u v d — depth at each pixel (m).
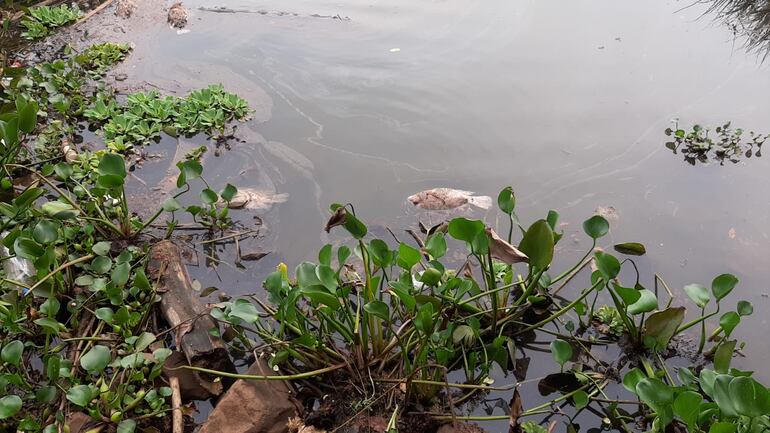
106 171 2.98
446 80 4.85
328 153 4.02
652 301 2.45
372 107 4.54
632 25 5.71
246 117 4.41
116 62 5.16
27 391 2.35
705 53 5.18
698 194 3.64
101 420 2.26
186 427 2.36
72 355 2.52
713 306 2.92
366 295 2.58
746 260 3.17
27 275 2.89
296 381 2.49
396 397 2.40
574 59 5.13
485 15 6.01
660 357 2.65
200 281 3.05
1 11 5.81
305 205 3.56
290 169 3.87
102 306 2.77
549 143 4.11
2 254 2.92
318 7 6.29
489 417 2.30
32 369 2.55
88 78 4.85
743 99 4.55
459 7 6.21
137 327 2.68
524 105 4.51
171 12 5.89
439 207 3.52
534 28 5.71
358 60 5.20
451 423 2.31
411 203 3.56
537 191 3.68
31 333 2.61
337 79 4.93
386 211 3.52
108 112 4.32
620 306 2.61
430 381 2.28
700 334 2.78
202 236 3.33
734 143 3.99
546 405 2.34
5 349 2.25
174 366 2.48
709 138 4.11
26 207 2.89
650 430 2.20
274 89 4.79
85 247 3.07
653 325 2.57
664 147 4.06
